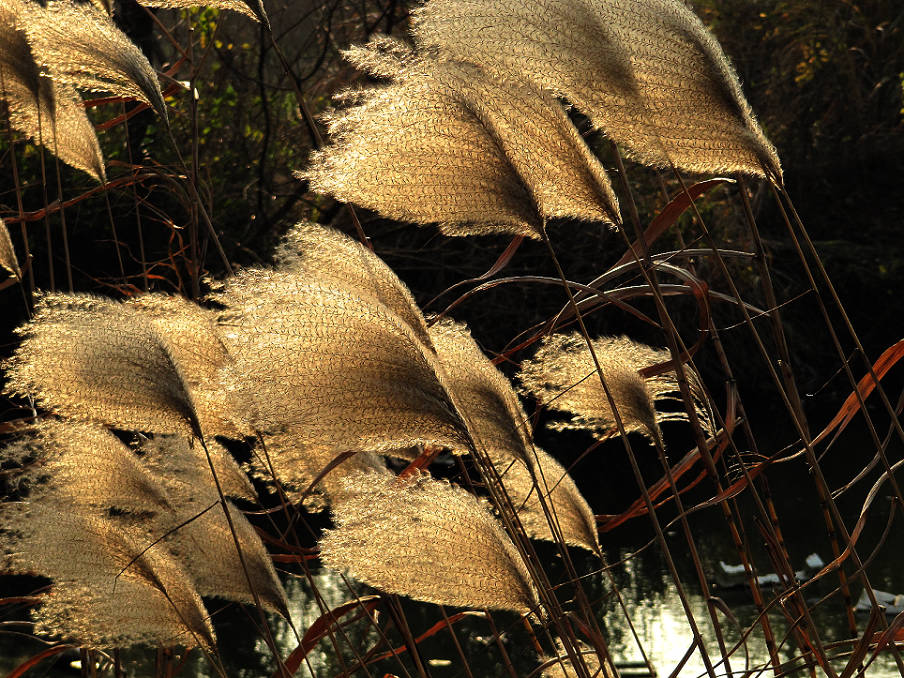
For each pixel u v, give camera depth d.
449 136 2.12
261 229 7.92
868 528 5.42
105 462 2.35
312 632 2.38
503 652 2.41
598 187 2.16
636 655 3.88
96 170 2.94
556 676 2.44
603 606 4.52
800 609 2.34
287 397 2.10
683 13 2.14
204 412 2.38
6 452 2.38
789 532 5.45
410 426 2.12
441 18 2.14
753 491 2.33
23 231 2.84
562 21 2.12
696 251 2.30
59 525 2.31
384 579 2.18
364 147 2.12
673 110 2.14
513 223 2.17
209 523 2.36
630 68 2.13
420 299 8.50
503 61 2.15
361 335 2.09
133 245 7.10
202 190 6.89
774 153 2.16
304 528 5.50
